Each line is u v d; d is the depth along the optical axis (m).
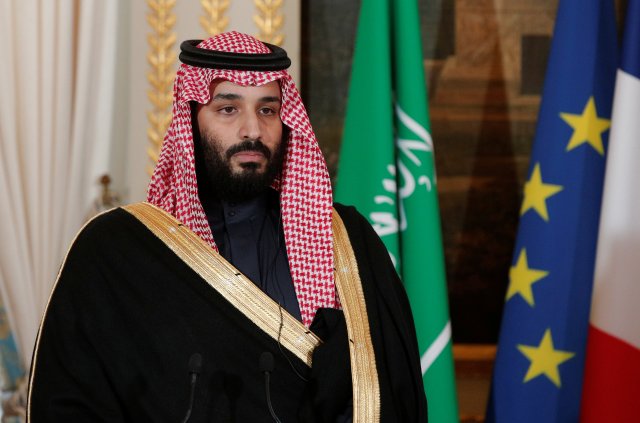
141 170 4.95
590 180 4.58
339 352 2.86
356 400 2.83
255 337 2.86
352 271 3.06
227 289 2.90
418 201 4.51
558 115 4.59
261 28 4.95
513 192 5.18
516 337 4.57
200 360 2.60
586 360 4.43
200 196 3.12
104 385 2.77
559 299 4.55
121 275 2.88
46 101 4.84
